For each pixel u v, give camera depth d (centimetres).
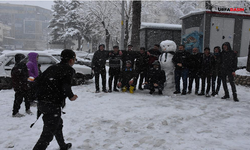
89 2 2838
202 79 728
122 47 1708
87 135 389
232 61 638
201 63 724
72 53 300
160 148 330
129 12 2580
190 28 1346
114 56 787
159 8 2991
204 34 1256
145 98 691
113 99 677
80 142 359
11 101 662
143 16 2881
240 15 1294
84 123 454
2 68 859
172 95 744
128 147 337
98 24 2989
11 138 377
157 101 648
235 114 509
